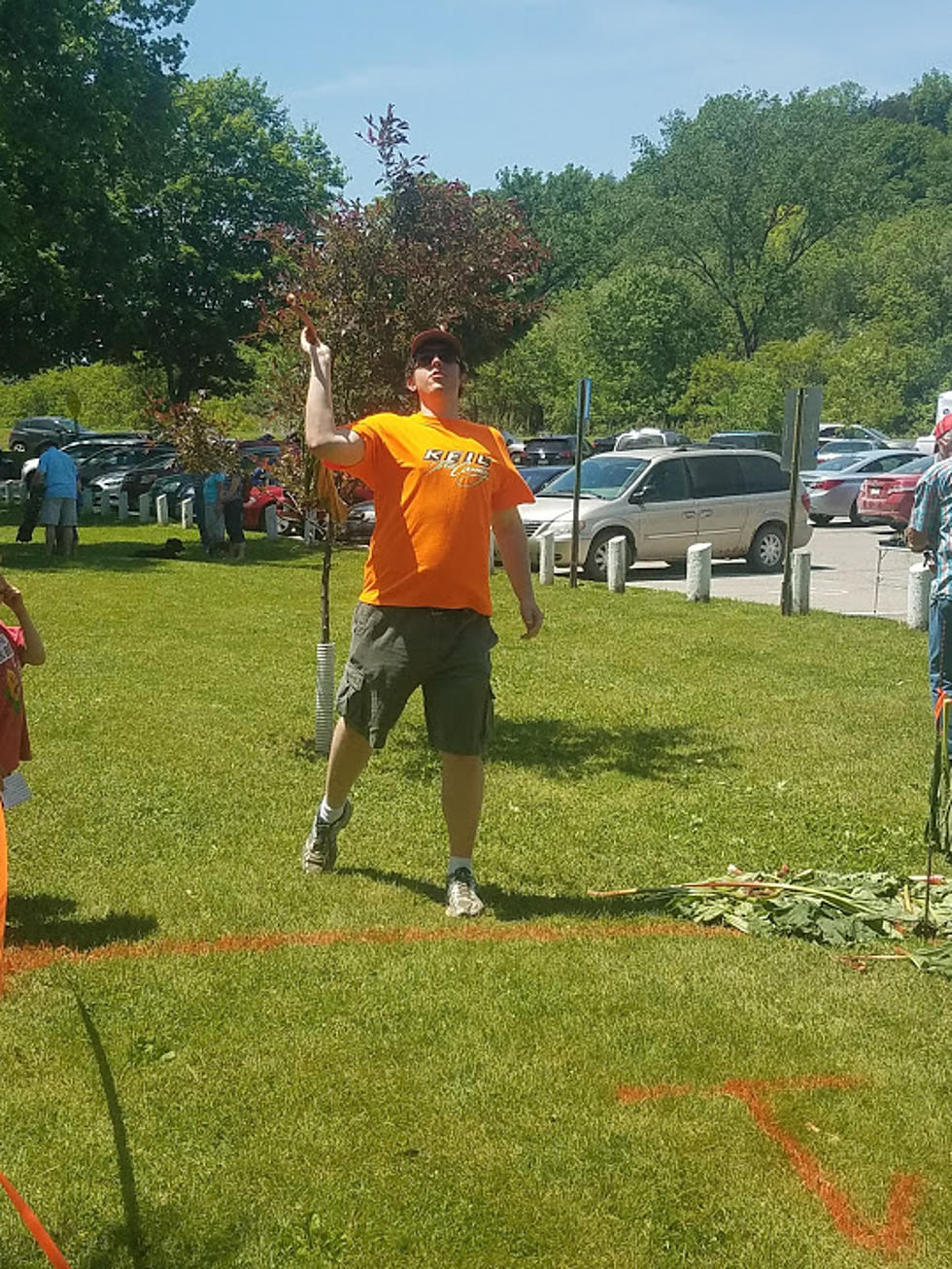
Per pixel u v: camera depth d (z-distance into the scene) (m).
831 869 5.99
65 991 4.34
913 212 82.81
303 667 11.61
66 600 16.44
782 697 10.38
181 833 6.41
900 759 8.27
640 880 5.80
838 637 13.63
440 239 8.28
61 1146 3.39
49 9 26.69
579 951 4.74
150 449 41.50
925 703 10.09
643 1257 2.97
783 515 21.69
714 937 4.97
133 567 20.81
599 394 67.44
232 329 48.56
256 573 20.03
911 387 65.75
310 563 21.95
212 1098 3.63
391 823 6.68
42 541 25.88
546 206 93.38
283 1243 3.01
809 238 71.44
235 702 9.90
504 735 8.97
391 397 8.20
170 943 4.85
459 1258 2.96
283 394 8.30
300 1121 3.51
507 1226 3.07
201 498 23.28
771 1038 4.03
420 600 5.15
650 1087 3.72
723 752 8.44
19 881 5.59
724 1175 3.27
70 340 44.25
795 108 69.31
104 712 9.38
